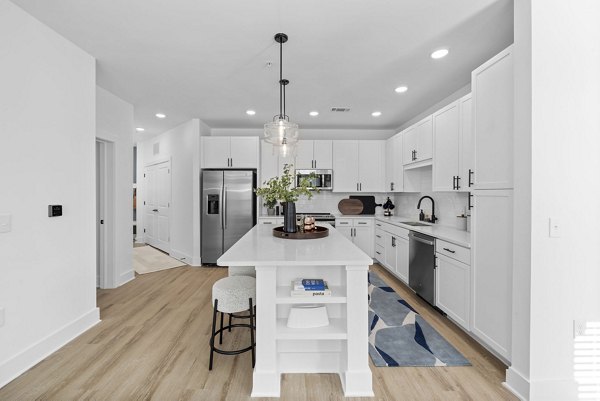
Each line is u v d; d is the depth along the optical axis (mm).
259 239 2391
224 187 4605
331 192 5285
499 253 1915
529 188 1596
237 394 1688
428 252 2883
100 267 3551
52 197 2148
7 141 1820
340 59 2602
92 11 1926
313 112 4238
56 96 2182
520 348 1672
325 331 1743
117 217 3590
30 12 1936
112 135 3453
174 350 2152
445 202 3523
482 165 2074
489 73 1993
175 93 3451
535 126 1572
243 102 3787
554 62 1576
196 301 3143
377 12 1940
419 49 2432
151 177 6238
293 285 1852
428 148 3365
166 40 2291
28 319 1954
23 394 1668
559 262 1597
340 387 1760
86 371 1888
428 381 1809
